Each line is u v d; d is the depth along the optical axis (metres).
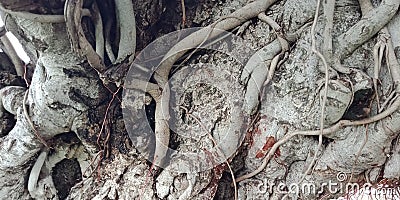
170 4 1.82
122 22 1.69
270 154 1.67
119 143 1.82
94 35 1.70
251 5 1.73
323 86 1.58
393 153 1.66
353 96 1.58
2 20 1.72
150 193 1.72
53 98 1.79
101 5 1.72
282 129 1.66
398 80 1.58
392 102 1.58
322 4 1.66
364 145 1.61
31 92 1.84
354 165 1.65
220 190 1.75
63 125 1.85
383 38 1.61
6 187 1.92
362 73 1.60
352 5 1.69
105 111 1.83
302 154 1.68
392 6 1.60
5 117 2.00
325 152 1.67
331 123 1.60
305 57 1.63
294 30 1.68
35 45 1.70
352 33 1.62
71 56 1.74
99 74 1.70
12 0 1.59
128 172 1.77
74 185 1.95
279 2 1.74
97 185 1.82
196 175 1.67
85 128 1.84
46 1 1.64
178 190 1.68
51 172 1.97
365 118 1.60
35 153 1.92
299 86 1.62
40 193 1.94
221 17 1.73
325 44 1.60
